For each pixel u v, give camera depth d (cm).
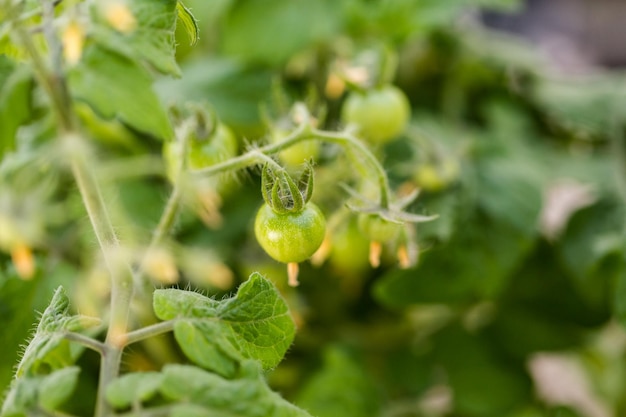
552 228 49
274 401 25
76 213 37
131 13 28
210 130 32
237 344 27
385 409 42
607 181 43
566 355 51
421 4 43
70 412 36
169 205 32
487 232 40
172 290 27
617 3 93
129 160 40
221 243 40
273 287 28
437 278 39
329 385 40
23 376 26
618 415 48
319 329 44
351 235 38
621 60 93
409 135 39
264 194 29
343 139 31
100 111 30
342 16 43
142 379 25
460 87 49
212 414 25
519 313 44
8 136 35
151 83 30
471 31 52
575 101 47
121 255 28
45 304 35
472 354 44
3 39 29
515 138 45
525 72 49
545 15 93
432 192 40
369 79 36
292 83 44
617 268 40
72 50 28
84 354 37
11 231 35
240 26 43
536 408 43
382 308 45
